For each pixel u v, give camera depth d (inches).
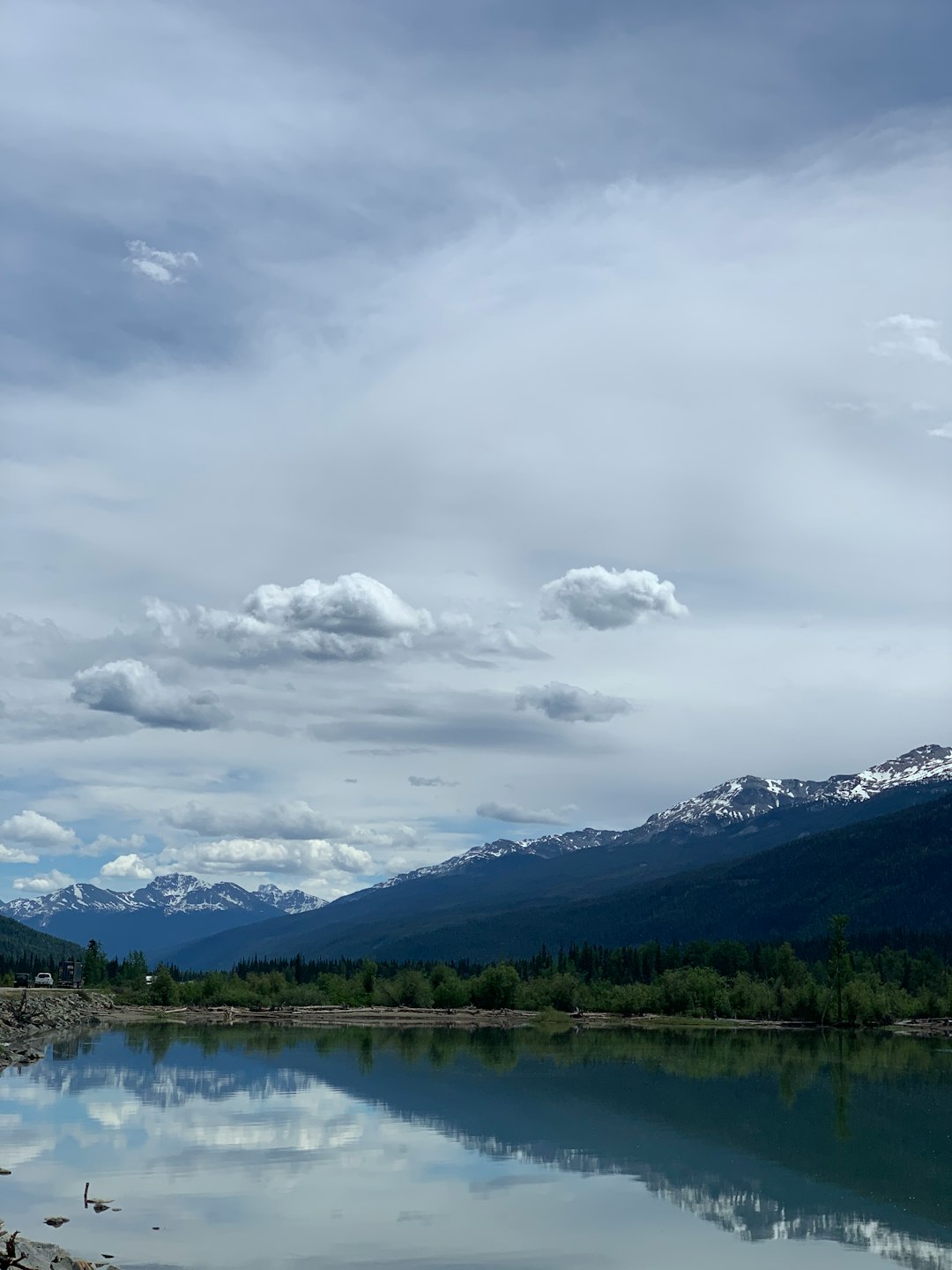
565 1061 5610.2
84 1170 2696.9
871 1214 2418.8
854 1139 3299.7
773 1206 2482.8
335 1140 3144.7
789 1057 6008.9
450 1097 4067.4
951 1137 3344.0
